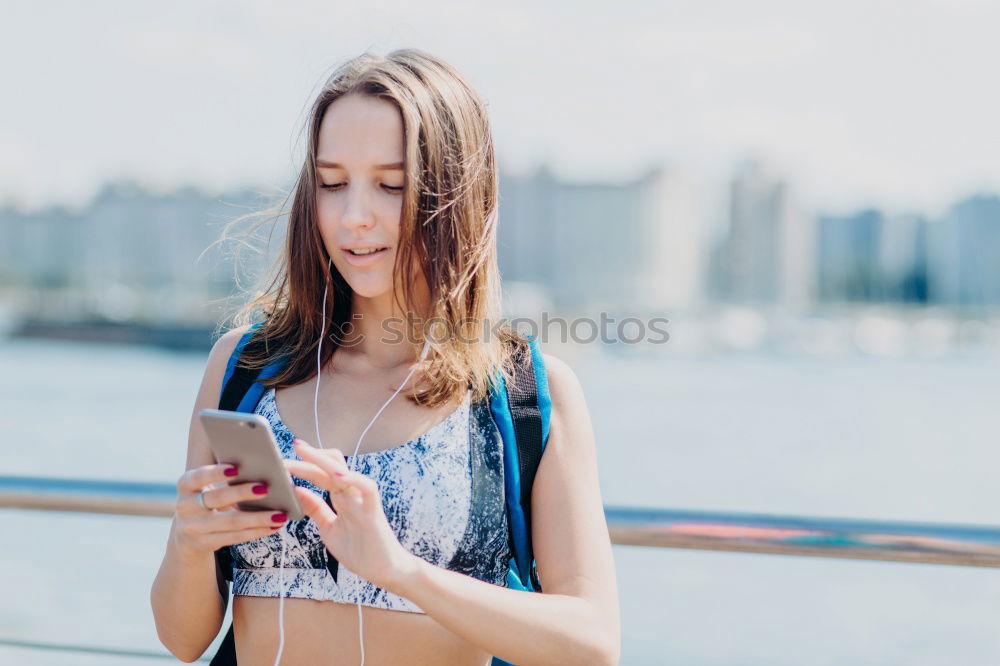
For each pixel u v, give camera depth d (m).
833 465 28.58
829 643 6.82
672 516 2.27
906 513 21.73
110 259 100.19
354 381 1.86
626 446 31.84
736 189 143.00
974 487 25.28
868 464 28.80
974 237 135.38
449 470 1.74
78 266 100.50
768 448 32.00
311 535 1.72
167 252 99.50
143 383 47.31
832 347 91.31
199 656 1.83
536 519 1.78
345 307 1.93
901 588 8.90
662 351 77.38
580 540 1.74
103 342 65.88
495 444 1.78
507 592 1.61
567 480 1.78
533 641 1.58
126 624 5.03
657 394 51.62
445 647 1.74
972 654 6.66
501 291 1.93
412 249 1.77
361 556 1.51
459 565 1.72
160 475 22.64
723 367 73.88
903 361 84.69
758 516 2.25
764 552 2.21
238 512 1.55
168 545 1.72
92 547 7.16
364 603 1.72
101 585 5.96
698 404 46.72
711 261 143.12
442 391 1.79
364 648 1.72
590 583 1.71
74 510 2.50
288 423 1.84
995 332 101.75
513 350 1.87
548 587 1.74
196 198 100.69
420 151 1.77
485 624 1.56
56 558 6.80
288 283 2.00
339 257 1.81
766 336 92.00
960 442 34.38
